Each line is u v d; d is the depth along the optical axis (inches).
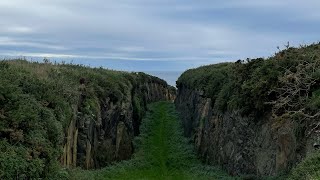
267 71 860.6
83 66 1349.7
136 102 1622.8
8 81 647.1
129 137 1321.4
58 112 708.7
